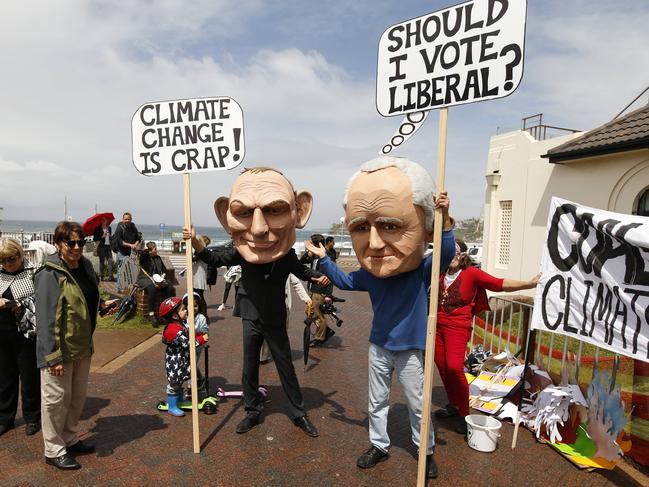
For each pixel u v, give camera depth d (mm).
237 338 7320
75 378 3357
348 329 8547
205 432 3844
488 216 14156
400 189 2922
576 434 3703
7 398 3732
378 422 3336
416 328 3135
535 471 3332
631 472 3314
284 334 3908
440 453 3592
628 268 3152
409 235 2988
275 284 3850
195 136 3580
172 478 3129
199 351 4332
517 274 12852
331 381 5320
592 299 3373
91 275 3414
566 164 11297
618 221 3207
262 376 5461
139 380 5082
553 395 3787
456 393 3980
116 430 3842
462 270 4023
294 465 3328
